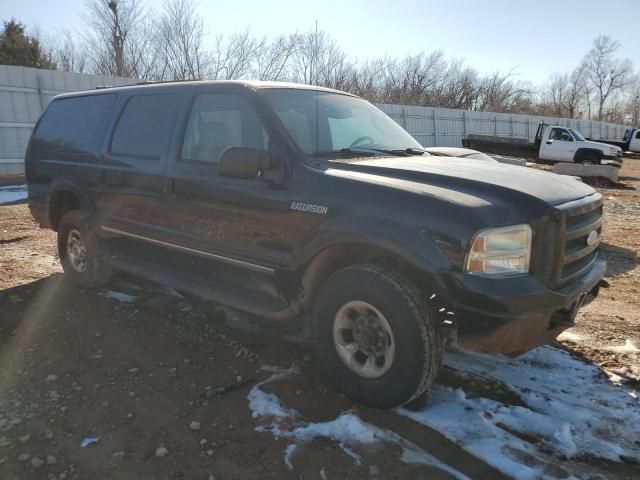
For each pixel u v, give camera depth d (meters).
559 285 2.95
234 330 4.30
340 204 3.14
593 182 17.56
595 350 3.98
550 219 2.85
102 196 4.86
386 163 3.43
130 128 4.67
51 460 2.68
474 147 25.06
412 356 2.91
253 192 3.55
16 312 4.70
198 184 3.89
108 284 5.46
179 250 4.16
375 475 2.59
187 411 3.13
